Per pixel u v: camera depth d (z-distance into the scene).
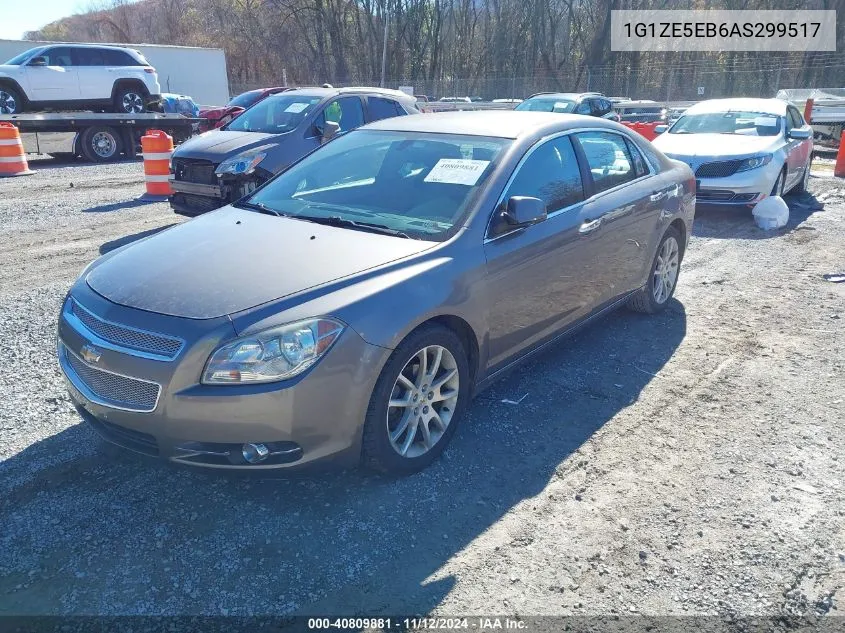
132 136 17.11
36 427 3.69
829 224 9.47
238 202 4.40
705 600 2.58
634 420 3.95
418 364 3.26
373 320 2.97
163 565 2.70
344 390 2.90
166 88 31.73
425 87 43.91
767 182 9.39
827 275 6.98
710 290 6.50
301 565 2.72
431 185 3.93
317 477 3.30
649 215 5.10
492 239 3.66
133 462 3.38
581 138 4.61
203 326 2.79
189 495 3.14
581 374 4.56
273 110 9.05
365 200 4.00
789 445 3.69
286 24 54.16
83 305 3.16
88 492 3.14
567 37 52.31
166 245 3.58
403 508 3.09
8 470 3.28
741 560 2.79
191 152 8.12
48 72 17.33
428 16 55.06
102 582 2.60
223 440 2.78
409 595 2.58
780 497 3.22
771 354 4.95
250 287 3.01
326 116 8.82
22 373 4.36
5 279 6.40
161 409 2.78
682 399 4.22
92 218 9.32
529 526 2.99
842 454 3.60
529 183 4.02
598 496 3.21
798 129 10.71
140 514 3.00
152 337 2.83
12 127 13.48
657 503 3.16
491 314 3.64
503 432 3.78
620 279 4.92
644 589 2.63
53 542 2.80
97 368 2.94
